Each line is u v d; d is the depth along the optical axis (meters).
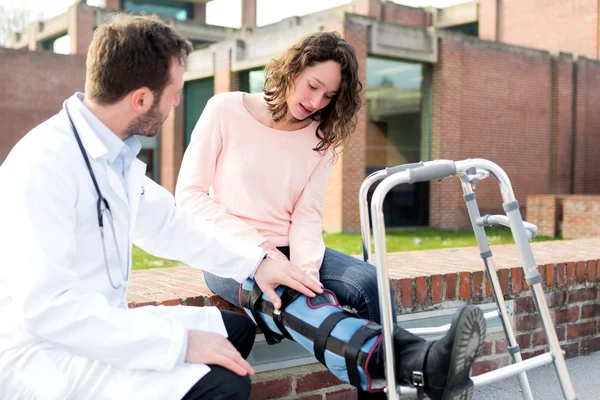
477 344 1.36
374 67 14.22
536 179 17.09
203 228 1.69
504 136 16.30
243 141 1.96
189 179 1.97
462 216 15.38
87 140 1.31
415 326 2.50
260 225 1.98
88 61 1.34
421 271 2.62
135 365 1.25
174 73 1.35
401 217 14.98
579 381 2.69
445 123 14.99
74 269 1.33
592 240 4.04
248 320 1.71
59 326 1.20
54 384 1.25
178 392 1.25
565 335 3.00
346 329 1.52
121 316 1.25
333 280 1.84
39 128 1.32
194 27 23.89
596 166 18.55
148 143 19.50
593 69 18.28
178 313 1.53
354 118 2.03
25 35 27.09
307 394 2.30
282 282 1.66
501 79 16.14
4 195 1.23
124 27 1.31
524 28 22.39
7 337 1.28
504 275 2.75
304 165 2.00
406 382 1.46
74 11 22.28
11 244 1.19
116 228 1.36
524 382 1.90
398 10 24.62
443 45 14.88
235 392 1.30
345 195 13.61
